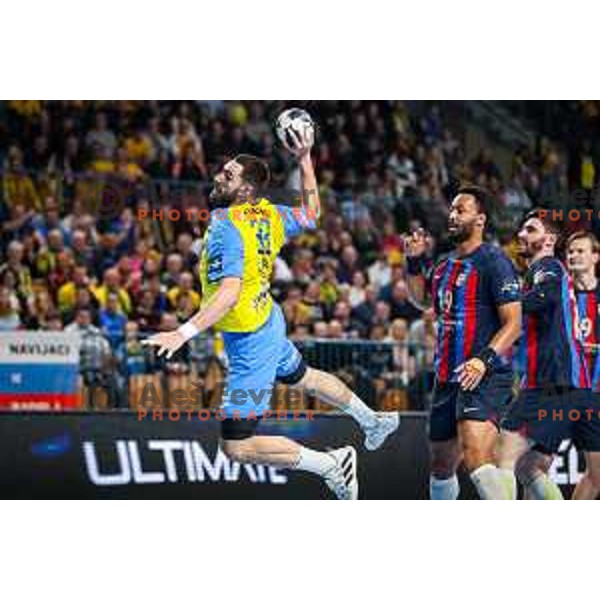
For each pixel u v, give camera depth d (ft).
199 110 135.33
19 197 120.78
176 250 120.67
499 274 66.74
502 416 72.23
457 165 146.10
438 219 133.49
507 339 65.57
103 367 97.66
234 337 68.03
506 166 147.23
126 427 86.12
